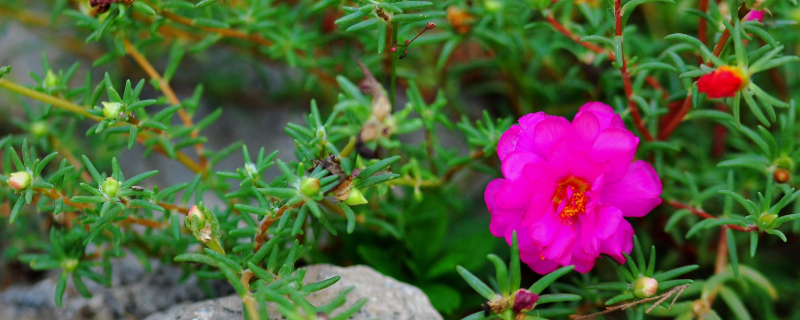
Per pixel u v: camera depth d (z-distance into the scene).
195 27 0.42
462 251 0.43
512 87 0.48
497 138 0.40
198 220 0.35
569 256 0.36
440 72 0.47
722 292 0.40
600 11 0.42
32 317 0.40
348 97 0.42
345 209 0.35
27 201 0.36
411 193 0.43
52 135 0.42
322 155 0.37
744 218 0.37
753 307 0.44
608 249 0.36
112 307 0.40
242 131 0.49
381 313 0.37
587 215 0.35
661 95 0.42
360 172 0.35
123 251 0.40
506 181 0.35
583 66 0.44
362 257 0.43
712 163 0.44
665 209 0.42
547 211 0.36
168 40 0.47
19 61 0.48
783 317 0.44
